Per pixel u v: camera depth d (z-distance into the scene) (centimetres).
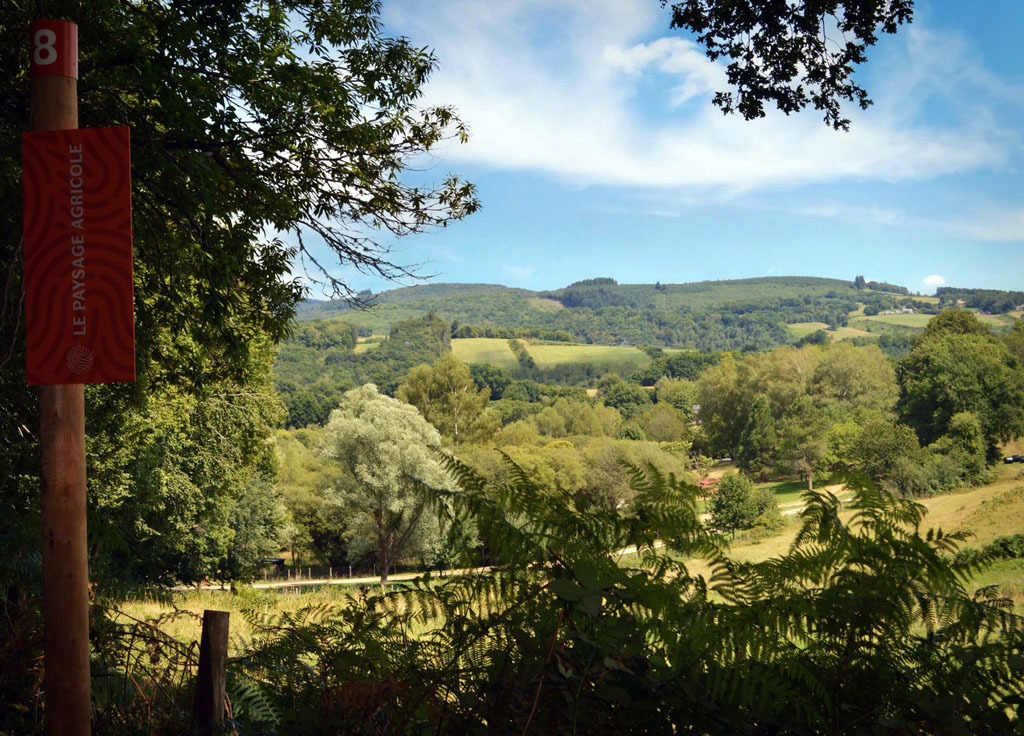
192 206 766
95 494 1483
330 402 12288
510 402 14112
